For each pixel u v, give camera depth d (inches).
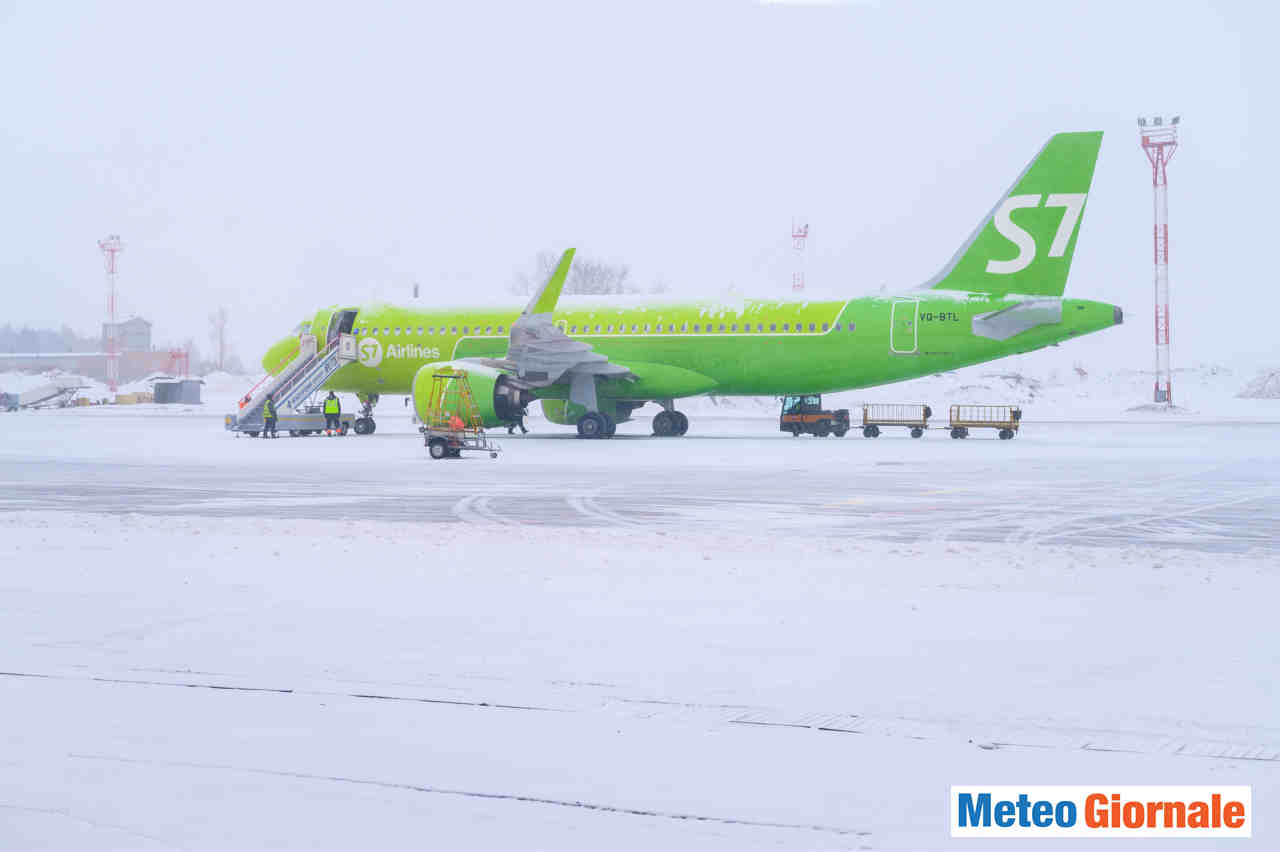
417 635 430.0
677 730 317.1
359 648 410.0
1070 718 324.2
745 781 278.5
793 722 323.0
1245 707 332.8
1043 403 4347.9
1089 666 379.9
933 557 617.9
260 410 2215.8
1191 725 316.8
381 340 2166.6
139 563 601.3
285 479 1175.0
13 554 634.8
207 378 6323.8
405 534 714.8
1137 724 318.3
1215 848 240.7
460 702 344.2
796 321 1956.2
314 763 291.3
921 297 1919.3
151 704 341.7
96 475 1230.3
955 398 4308.6
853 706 336.8
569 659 393.4
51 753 299.0
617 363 2036.2
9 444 1893.5
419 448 1764.3
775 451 1651.1
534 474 1235.9
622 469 1305.4
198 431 2431.1
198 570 578.9
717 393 2052.2
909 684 359.6
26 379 5974.4
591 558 614.5
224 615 467.2
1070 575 557.6
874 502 938.7
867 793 270.8
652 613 469.7
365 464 1397.6
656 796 269.4
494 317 2101.4
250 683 364.8
